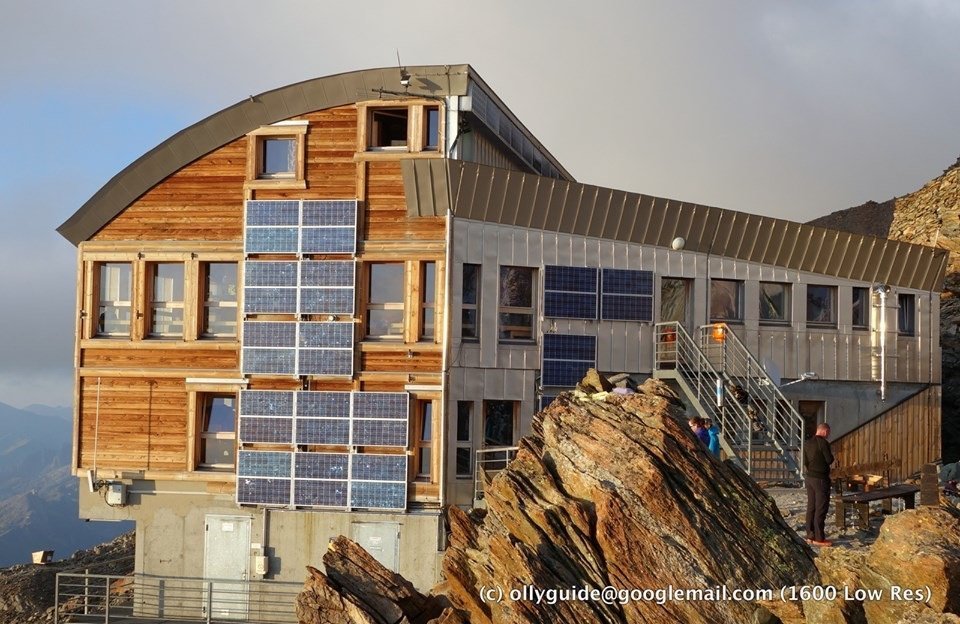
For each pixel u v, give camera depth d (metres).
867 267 27.73
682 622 13.68
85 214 24.33
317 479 23.05
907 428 28.36
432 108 23.53
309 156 23.73
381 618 16.94
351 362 23.09
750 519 14.90
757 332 26.64
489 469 23.44
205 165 24.14
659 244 25.52
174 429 23.92
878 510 19.47
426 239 23.23
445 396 22.91
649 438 15.66
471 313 23.58
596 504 15.02
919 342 28.47
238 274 24.03
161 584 23.70
